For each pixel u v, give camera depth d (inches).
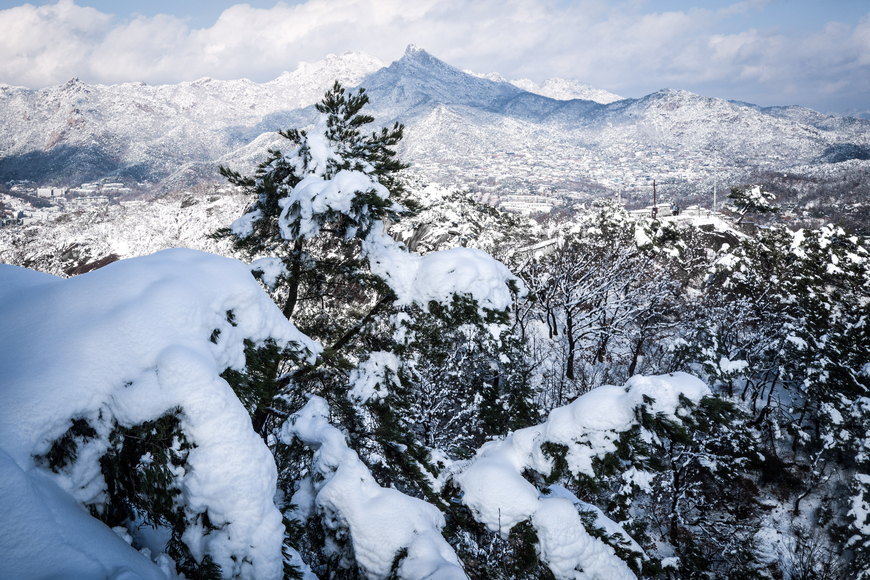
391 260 226.2
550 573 155.9
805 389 869.8
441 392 492.4
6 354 118.1
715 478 768.3
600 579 154.1
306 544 168.1
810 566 671.1
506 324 214.7
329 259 260.2
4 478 94.0
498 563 168.9
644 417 155.6
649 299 882.1
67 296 134.4
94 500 117.4
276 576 117.2
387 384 219.5
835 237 1430.9
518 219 1499.8
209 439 115.0
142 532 129.6
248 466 117.8
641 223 1146.0
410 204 262.1
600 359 987.9
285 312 271.7
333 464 166.6
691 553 411.8
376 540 146.9
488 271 213.6
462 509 182.5
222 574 112.7
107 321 125.2
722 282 1116.5
